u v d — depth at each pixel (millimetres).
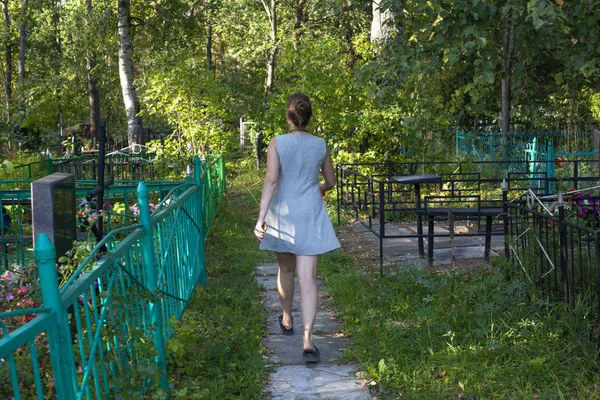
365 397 3812
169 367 4148
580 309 4484
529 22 6355
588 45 5984
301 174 4316
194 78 15891
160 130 27688
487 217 6863
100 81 30000
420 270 5977
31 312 2070
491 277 5598
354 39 13445
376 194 11094
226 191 14344
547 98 19125
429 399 3713
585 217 6793
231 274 6801
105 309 2840
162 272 4191
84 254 3061
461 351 4258
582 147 19281
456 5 5785
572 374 3920
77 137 29406
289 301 4852
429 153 11883
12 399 2242
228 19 30469
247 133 22297
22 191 7145
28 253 7523
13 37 30203
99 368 2869
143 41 32094
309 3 25984
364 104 11906
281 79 13367
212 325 4875
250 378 4023
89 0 26125
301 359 4453
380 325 4977
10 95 30359
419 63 6445
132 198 8742
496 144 15625
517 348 4312
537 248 5379
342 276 6387
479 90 6715
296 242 4293
